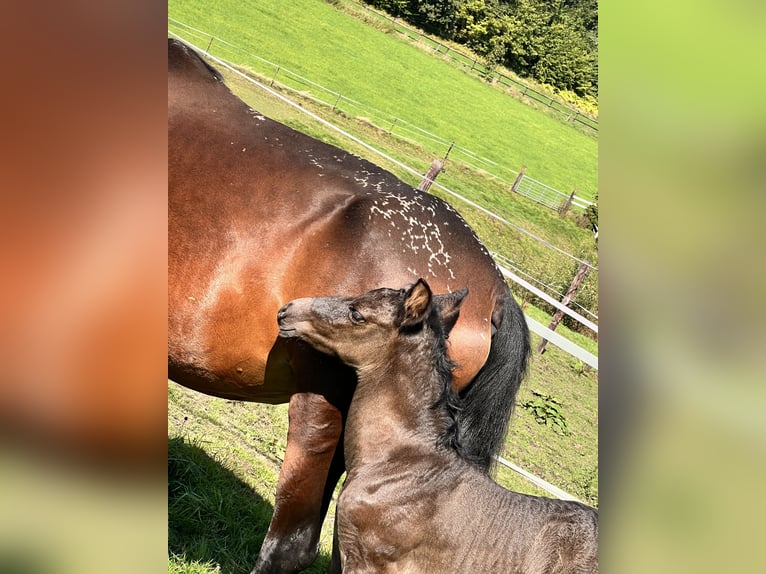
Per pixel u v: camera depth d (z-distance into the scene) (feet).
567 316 42.70
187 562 12.97
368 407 11.27
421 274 11.77
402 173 51.31
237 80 53.31
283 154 12.25
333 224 11.71
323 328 10.93
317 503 11.76
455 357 11.97
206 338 11.99
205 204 11.83
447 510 10.77
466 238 12.43
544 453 26.73
